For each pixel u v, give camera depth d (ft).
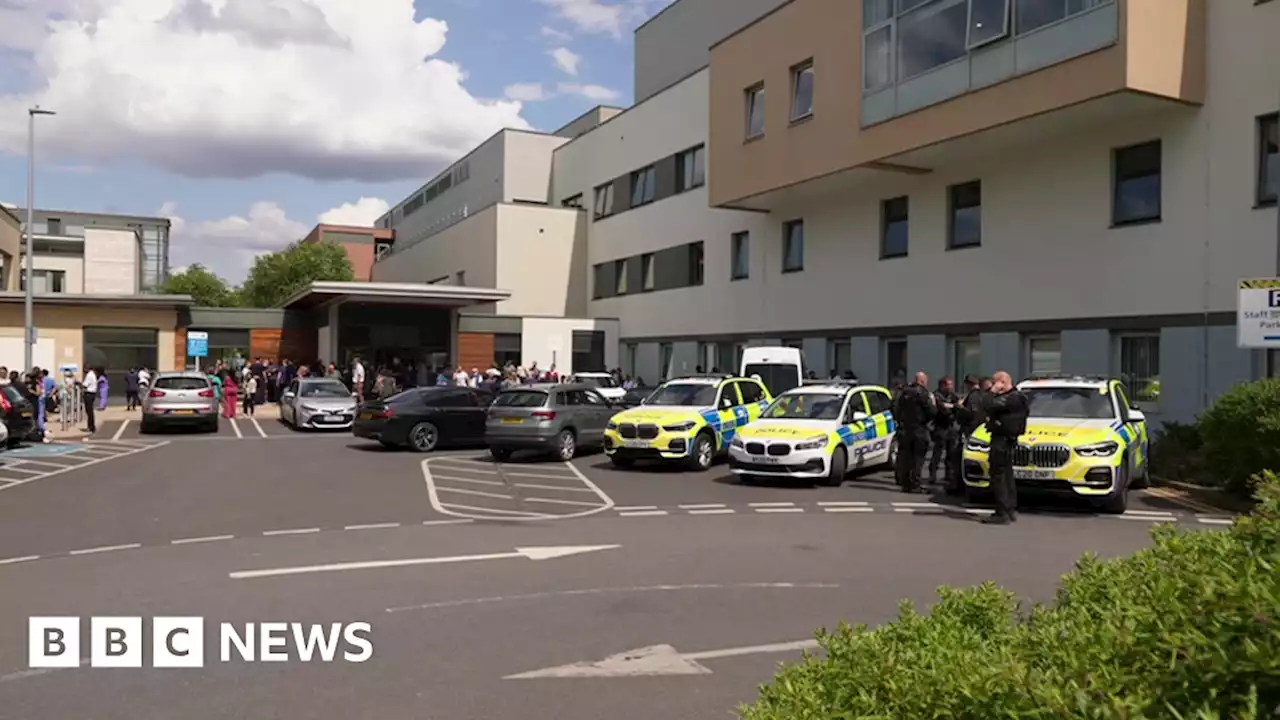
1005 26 61.82
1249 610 6.61
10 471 59.00
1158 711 6.52
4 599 26.27
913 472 49.47
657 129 120.57
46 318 117.80
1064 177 64.95
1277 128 53.21
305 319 133.28
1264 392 41.81
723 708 17.83
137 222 326.65
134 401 114.21
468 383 107.55
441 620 24.11
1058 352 66.18
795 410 55.16
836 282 86.79
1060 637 8.44
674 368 115.44
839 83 76.84
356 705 18.02
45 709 17.85
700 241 110.11
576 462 65.26
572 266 140.36
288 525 39.37
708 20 127.95
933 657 8.80
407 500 47.03
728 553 33.14
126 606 25.48
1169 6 55.62
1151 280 59.11
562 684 19.22
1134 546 34.40
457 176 188.85
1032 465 42.52
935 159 72.28
